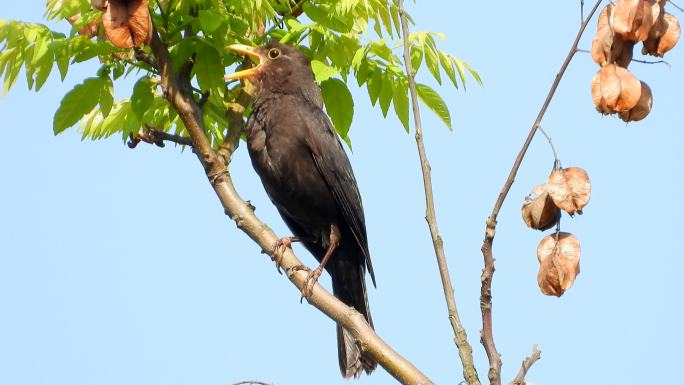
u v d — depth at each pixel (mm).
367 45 11461
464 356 7789
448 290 8008
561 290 7781
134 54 10797
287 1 11758
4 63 10680
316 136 12617
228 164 11086
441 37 11656
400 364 9055
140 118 11031
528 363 7484
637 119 7711
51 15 11531
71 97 11008
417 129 8438
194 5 10914
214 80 11078
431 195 8250
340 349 12609
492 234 7703
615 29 7590
